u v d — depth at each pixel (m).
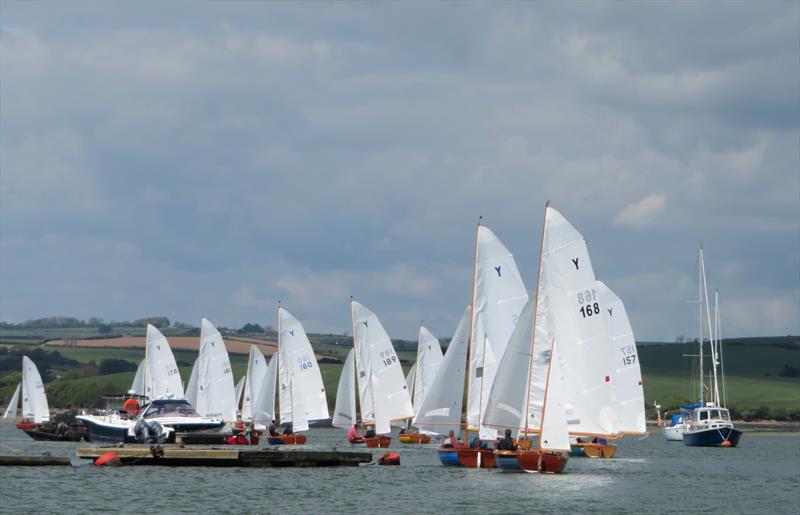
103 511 77.25
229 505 81.56
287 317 176.75
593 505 86.00
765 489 103.19
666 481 108.56
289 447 157.25
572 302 113.38
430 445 175.50
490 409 107.62
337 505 82.81
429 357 188.88
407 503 84.50
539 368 105.69
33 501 81.31
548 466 106.25
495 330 116.06
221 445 154.25
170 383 190.00
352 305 172.88
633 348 158.38
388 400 168.12
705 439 194.12
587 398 113.44
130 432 147.88
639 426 157.25
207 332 191.12
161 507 79.75
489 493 91.19
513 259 117.12
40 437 176.62
